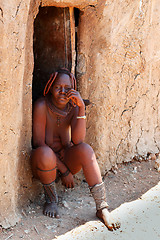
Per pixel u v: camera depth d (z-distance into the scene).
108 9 3.53
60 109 3.34
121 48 3.83
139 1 3.77
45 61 3.60
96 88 3.78
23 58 2.77
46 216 3.12
